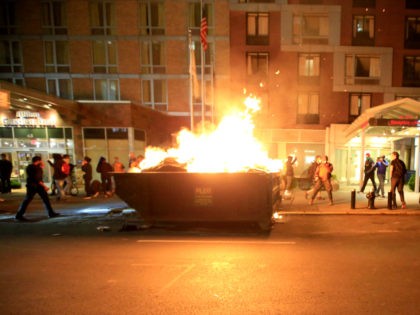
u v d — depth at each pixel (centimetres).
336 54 2050
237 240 633
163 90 2055
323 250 558
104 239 660
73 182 1430
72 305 361
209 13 2033
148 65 2042
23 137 1666
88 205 1069
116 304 361
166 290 398
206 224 745
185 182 708
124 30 2012
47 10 1991
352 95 2089
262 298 370
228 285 410
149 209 722
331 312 333
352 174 1956
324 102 2078
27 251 579
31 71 2020
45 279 442
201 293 387
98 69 2031
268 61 2069
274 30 2053
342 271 455
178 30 2020
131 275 452
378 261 497
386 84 2066
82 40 2003
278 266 479
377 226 745
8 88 1110
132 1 1997
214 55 2047
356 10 2030
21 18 1994
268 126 2088
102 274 458
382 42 2052
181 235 680
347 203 1040
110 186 1301
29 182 866
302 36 2061
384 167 1150
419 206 971
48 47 2016
